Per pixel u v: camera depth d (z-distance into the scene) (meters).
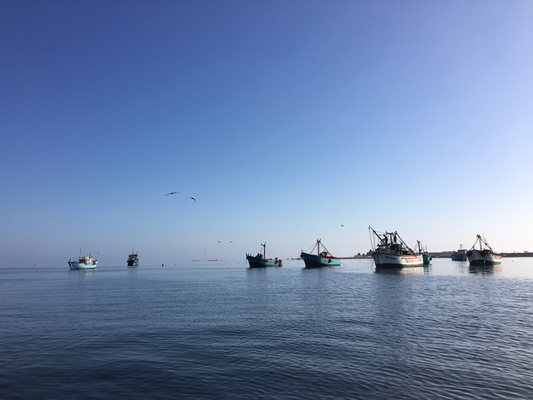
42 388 16.17
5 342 25.02
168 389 15.91
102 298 53.53
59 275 152.88
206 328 29.03
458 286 63.53
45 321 33.41
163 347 23.14
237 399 14.72
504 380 16.69
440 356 20.52
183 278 110.56
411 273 107.75
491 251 141.88
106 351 22.33
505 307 38.47
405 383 16.38
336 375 17.47
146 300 49.69
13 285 88.94
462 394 15.08
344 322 30.91
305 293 56.12
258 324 30.48
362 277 94.31
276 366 18.95
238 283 82.25
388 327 28.62
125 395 15.30
